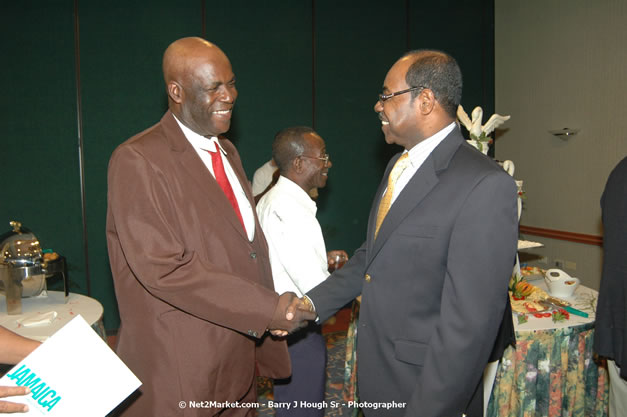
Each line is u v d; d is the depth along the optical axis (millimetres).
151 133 1294
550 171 4887
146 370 1258
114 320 3938
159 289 1194
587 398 1911
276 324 1301
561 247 4793
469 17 5352
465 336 1070
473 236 1072
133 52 3854
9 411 1018
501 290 1079
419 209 1200
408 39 5039
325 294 1583
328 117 4719
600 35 4266
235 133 4312
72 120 3709
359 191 4930
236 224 1328
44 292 2252
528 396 1757
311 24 4562
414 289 1211
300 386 1800
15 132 3547
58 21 3607
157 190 1203
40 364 1060
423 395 1124
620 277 1691
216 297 1232
